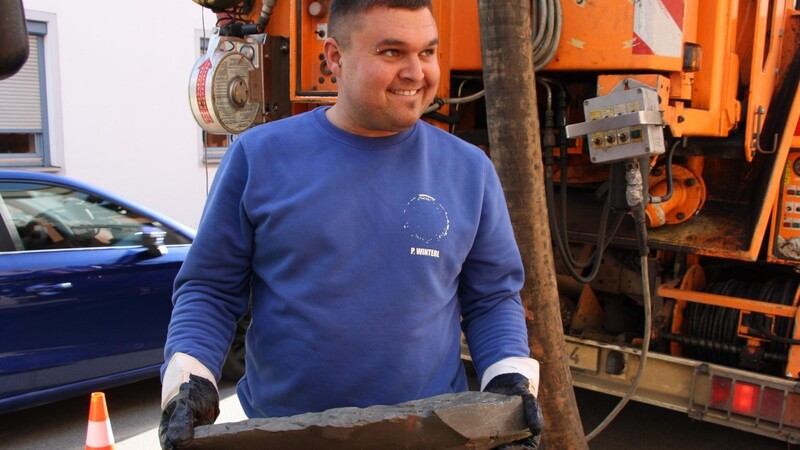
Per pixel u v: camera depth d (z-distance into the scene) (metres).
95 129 9.20
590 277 3.32
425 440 1.37
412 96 1.51
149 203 9.77
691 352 3.68
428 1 1.52
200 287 1.61
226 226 1.59
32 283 3.92
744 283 3.67
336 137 1.57
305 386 1.53
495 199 1.70
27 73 8.70
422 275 1.54
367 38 1.47
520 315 1.73
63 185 4.36
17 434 4.25
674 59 2.92
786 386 3.17
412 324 1.53
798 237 3.47
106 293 4.25
